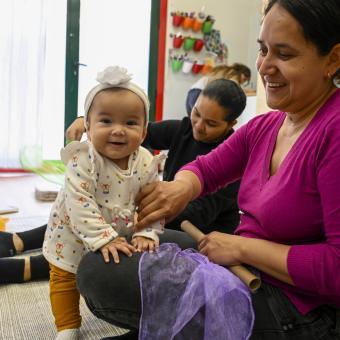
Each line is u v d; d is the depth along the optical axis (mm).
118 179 1002
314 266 720
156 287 823
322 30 729
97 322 1224
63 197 1046
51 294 1086
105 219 1006
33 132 3590
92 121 990
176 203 991
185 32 4094
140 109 996
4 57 3398
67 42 3711
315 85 790
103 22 3855
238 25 4266
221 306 788
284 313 775
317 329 762
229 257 834
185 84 4188
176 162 1475
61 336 1055
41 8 3445
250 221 887
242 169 1095
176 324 802
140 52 4031
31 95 3541
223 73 3455
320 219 762
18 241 1664
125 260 867
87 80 3887
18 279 1455
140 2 3932
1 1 3326
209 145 1412
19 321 1210
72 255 1056
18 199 2740
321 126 768
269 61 798
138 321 864
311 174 756
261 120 1021
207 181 1101
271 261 768
